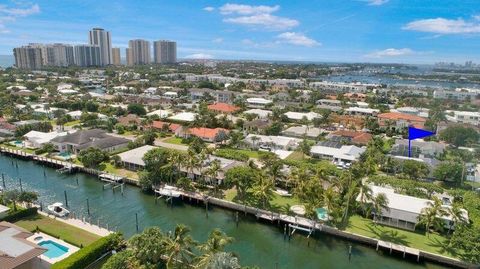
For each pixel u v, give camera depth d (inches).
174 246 1948.8
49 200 3277.6
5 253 1962.4
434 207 2605.8
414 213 2726.4
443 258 2380.7
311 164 3927.2
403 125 6205.7
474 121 5698.8
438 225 2541.8
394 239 2618.1
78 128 5743.1
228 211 3132.4
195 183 3550.7
